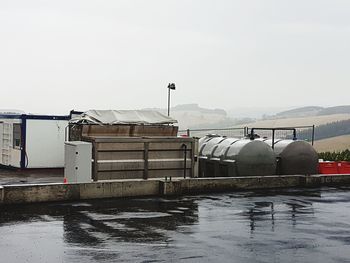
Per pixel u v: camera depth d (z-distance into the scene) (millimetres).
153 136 20703
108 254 9391
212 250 9797
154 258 9148
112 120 20266
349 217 13516
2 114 26609
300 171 21422
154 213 13703
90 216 13148
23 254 9367
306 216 13594
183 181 17422
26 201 14953
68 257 9172
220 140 23000
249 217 13328
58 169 24984
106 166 18203
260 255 9492
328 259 9289
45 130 24703
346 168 23547
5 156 26156
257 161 20375
